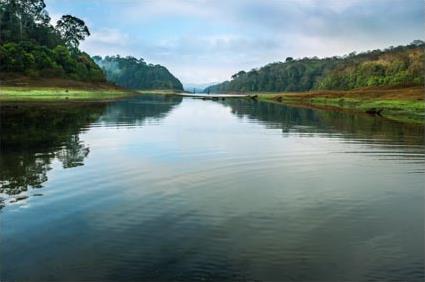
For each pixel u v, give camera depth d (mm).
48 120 37094
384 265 7980
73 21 169875
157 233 9508
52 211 11047
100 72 154375
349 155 20250
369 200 12250
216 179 14812
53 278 7492
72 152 20266
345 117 48000
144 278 7484
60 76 128125
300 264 8023
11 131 28391
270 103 96875
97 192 12914
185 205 11633
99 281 7391
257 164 17703
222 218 10562
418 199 12391
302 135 28812
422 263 8039
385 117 47906
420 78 128000
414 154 20547
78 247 8742
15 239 9133
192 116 48156
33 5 153125
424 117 46844
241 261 8117
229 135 28391
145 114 49250
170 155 19719
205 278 7484
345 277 7516
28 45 127562
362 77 156250
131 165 17094
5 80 109750
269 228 9859
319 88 192125
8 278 7477
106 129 30969
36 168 16312
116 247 8742
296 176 15461
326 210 11266
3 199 12094
